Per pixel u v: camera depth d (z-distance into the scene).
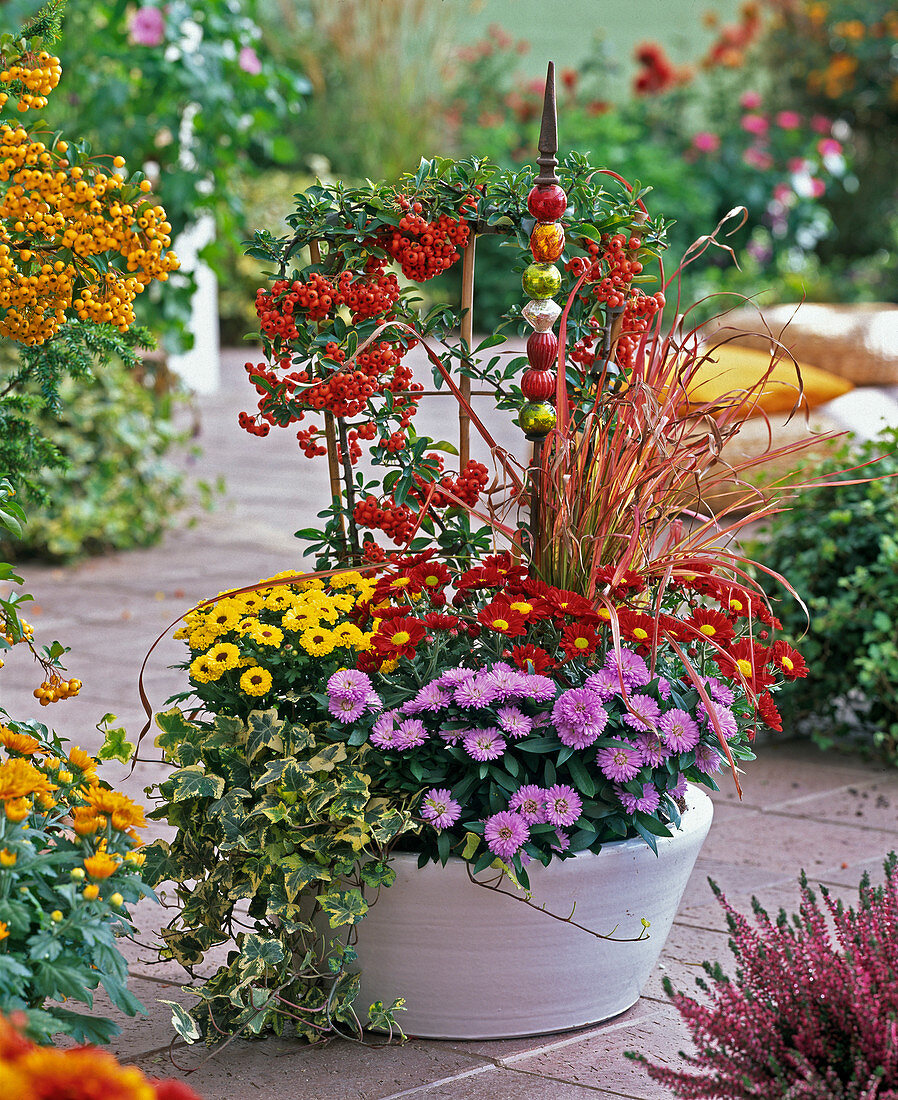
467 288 2.70
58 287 2.28
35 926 1.89
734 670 2.44
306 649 2.35
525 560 2.56
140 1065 2.22
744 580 3.02
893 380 6.59
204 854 2.33
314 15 13.65
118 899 1.90
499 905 2.22
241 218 7.15
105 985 1.84
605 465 2.48
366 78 13.36
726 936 2.79
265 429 2.62
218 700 2.43
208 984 2.27
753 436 5.64
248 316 13.22
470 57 14.66
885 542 3.88
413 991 2.28
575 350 2.74
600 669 2.38
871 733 4.27
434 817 2.21
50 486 6.08
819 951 1.93
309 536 2.69
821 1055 1.81
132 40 6.92
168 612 5.41
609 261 2.64
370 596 2.55
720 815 3.57
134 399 6.51
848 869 3.17
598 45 15.30
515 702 2.27
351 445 2.69
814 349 6.52
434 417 9.31
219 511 7.36
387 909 2.24
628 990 2.40
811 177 13.93
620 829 2.28
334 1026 2.35
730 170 13.56
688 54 17.20
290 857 2.21
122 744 2.39
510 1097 2.11
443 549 2.75
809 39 14.60
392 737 2.25
